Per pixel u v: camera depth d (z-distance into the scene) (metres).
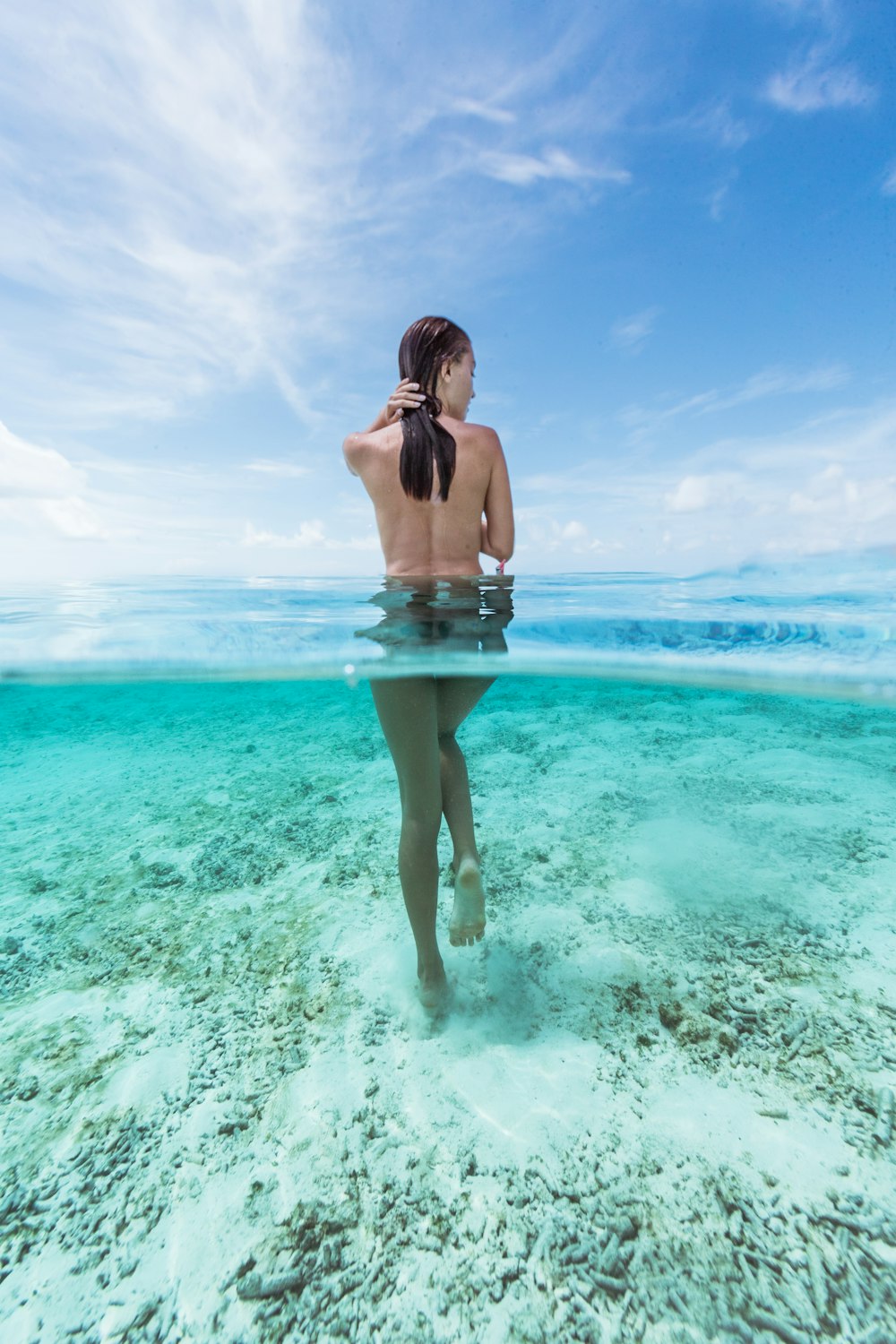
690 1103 1.75
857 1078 1.79
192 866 3.69
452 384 2.24
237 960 2.67
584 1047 2.00
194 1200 1.57
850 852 3.24
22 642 3.49
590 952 2.52
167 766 6.16
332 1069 1.98
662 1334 1.21
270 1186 1.59
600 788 4.49
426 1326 1.26
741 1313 1.23
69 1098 1.94
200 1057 2.09
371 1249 1.42
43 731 8.51
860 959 2.36
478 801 4.41
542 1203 1.49
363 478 2.34
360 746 6.47
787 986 2.23
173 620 3.92
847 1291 1.25
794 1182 1.49
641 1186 1.51
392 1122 1.76
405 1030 2.14
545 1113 1.75
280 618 3.68
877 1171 1.51
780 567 5.40
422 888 2.00
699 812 3.91
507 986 2.34
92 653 3.52
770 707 7.38
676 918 2.72
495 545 2.36
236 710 9.83
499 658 2.91
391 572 2.34
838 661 3.07
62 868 3.78
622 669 3.76
